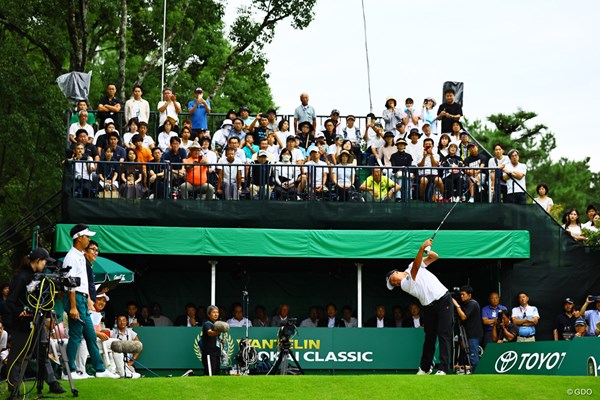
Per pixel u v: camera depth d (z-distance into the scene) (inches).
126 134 2158.0
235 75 3934.5
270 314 2095.2
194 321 1926.7
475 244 1911.9
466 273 2094.0
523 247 1920.5
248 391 1218.6
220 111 3767.2
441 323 1390.3
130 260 1980.8
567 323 1876.2
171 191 1932.8
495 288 1982.0
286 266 2065.7
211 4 3358.8
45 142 2856.8
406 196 1955.0
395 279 1413.6
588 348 1416.1
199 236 1870.1
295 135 2245.3
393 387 1242.6
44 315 1141.7
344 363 1802.4
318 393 1215.6
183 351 1774.1
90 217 1877.5
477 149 2102.6
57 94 2891.2
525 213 1964.8
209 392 1213.1
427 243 1381.6
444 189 1980.8
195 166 1941.4
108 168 1955.0
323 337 1804.9
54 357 1366.9
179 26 3476.9
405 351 1812.3
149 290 2074.3
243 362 1717.5
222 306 2092.8
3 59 2795.3
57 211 3034.0
